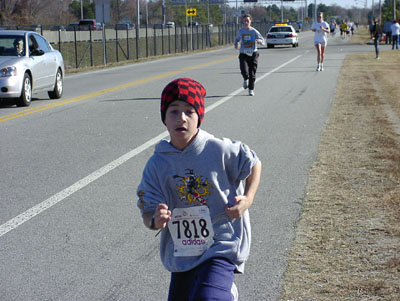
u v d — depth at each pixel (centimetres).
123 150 945
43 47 1664
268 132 1076
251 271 480
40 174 805
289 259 501
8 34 1580
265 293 441
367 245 523
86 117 1297
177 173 324
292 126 1133
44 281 473
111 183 755
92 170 821
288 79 2055
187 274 330
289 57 3434
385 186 704
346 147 932
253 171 328
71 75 2628
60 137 1069
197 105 320
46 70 1609
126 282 469
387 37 4962
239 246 327
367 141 970
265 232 569
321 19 2317
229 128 1118
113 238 564
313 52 3978
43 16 8056
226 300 305
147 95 1700
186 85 318
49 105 1524
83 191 721
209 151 323
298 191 701
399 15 6962
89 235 573
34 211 646
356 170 786
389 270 470
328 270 475
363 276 461
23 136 1088
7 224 606
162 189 328
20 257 521
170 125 320
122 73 2652
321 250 517
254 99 1535
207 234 321
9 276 483
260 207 647
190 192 324
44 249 539
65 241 558
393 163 813
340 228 568
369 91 1645
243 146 330
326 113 1280
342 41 5956
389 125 1108
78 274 485
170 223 324
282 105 1416
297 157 878
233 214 316
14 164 868
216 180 323
